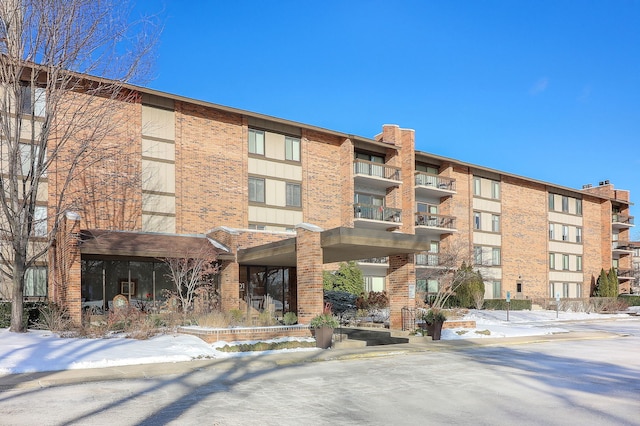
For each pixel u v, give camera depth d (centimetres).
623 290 6091
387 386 1153
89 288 2391
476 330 2425
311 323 1867
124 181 2647
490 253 4566
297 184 3381
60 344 1579
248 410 916
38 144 2130
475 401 1001
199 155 2953
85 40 2042
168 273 2603
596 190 6053
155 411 902
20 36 1956
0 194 1920
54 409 912
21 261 1911
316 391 1092
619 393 1085
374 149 3888
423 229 4062
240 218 3067
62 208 2225
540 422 844
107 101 2339
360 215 3716
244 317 2133
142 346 1591
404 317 2275
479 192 4575
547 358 1661
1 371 1240
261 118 3216
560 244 5266
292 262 2662
